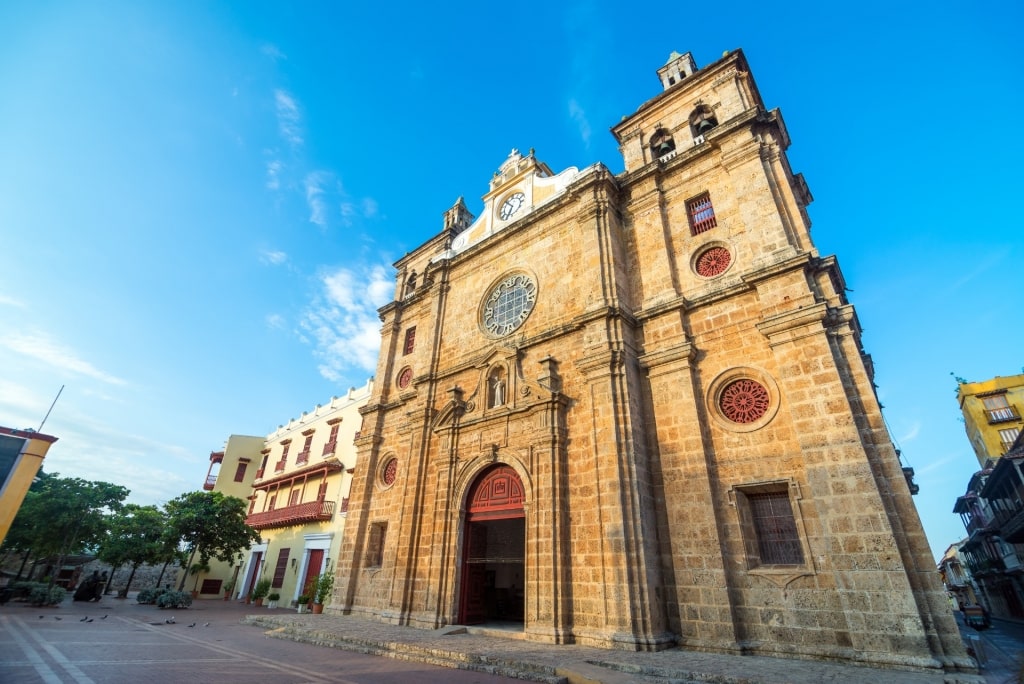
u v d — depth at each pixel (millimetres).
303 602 26562
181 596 28797
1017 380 42188
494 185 27703
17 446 20922
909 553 11188
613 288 18297
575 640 14383
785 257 15297
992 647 18969
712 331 16312
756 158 17438
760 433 14219
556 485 16547
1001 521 33844
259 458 47469
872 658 10602
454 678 10320
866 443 12453
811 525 12664
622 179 21062
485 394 20844
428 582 18797
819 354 13523
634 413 16156
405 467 23500
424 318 27938
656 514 15141
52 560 40344
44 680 8586
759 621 12602
